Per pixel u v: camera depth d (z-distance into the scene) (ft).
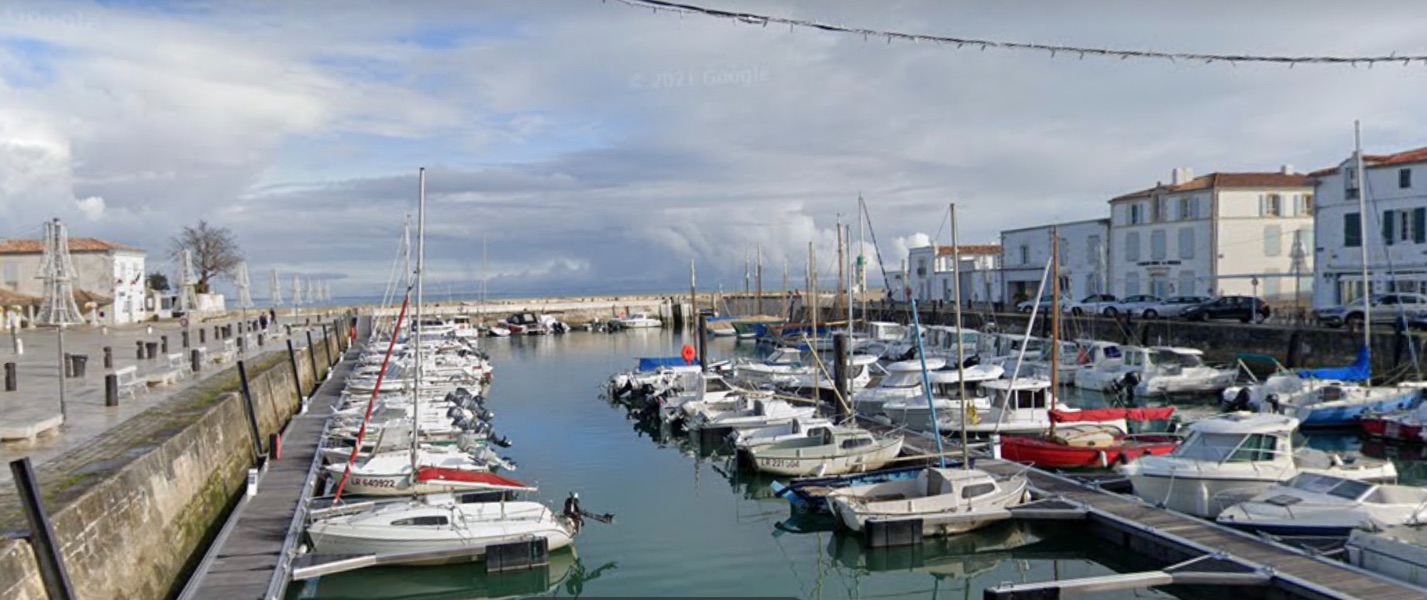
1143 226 222.07
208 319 269.64
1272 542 61.16
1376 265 166.30
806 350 185.78
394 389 138.31
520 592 63.67
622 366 213.66
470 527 65.26
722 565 67.92
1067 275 244.42
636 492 89.30
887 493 74.38
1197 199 208.33
